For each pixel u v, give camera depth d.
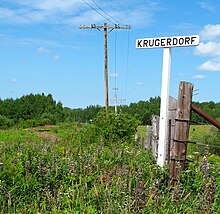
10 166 8.47
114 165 10.36
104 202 7.26
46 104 94.12
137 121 21.22
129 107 61.69
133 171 8.77
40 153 10.32
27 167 8.64
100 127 20.83
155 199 7.31
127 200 7.05
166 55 10.36
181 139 8.84
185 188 8.19
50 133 46.56
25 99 95.12
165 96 10.33
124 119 20.84
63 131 50.25
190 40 10.02
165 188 8.41
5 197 7.71
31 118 92.50
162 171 8.95
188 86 8.85
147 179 8.70
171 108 11.61
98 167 9.61
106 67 38.47
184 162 8.80
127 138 20.55
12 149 13.81
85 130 21.39
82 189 7.86
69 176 8.80
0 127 74.06
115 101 49.31
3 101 94.56
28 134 44.31
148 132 15.62
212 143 21.06
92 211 7.17
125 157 10.98
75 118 91.12
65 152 10.75
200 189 8.01
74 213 7.12
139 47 10.69
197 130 25.67
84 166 9.23
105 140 19.64
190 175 8.44
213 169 8.56
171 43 10.23
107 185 7.88
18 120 90.94
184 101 8.85
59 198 7.68
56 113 92.88
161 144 10.21
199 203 7.18
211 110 42.78
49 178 8.55
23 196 8.14
